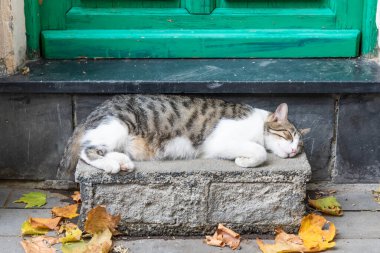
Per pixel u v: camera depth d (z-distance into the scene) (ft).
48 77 8.02
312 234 7.47
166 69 8.27
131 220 7.52
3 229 7.61
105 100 7.99
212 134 7.68
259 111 7.85
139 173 7.40
